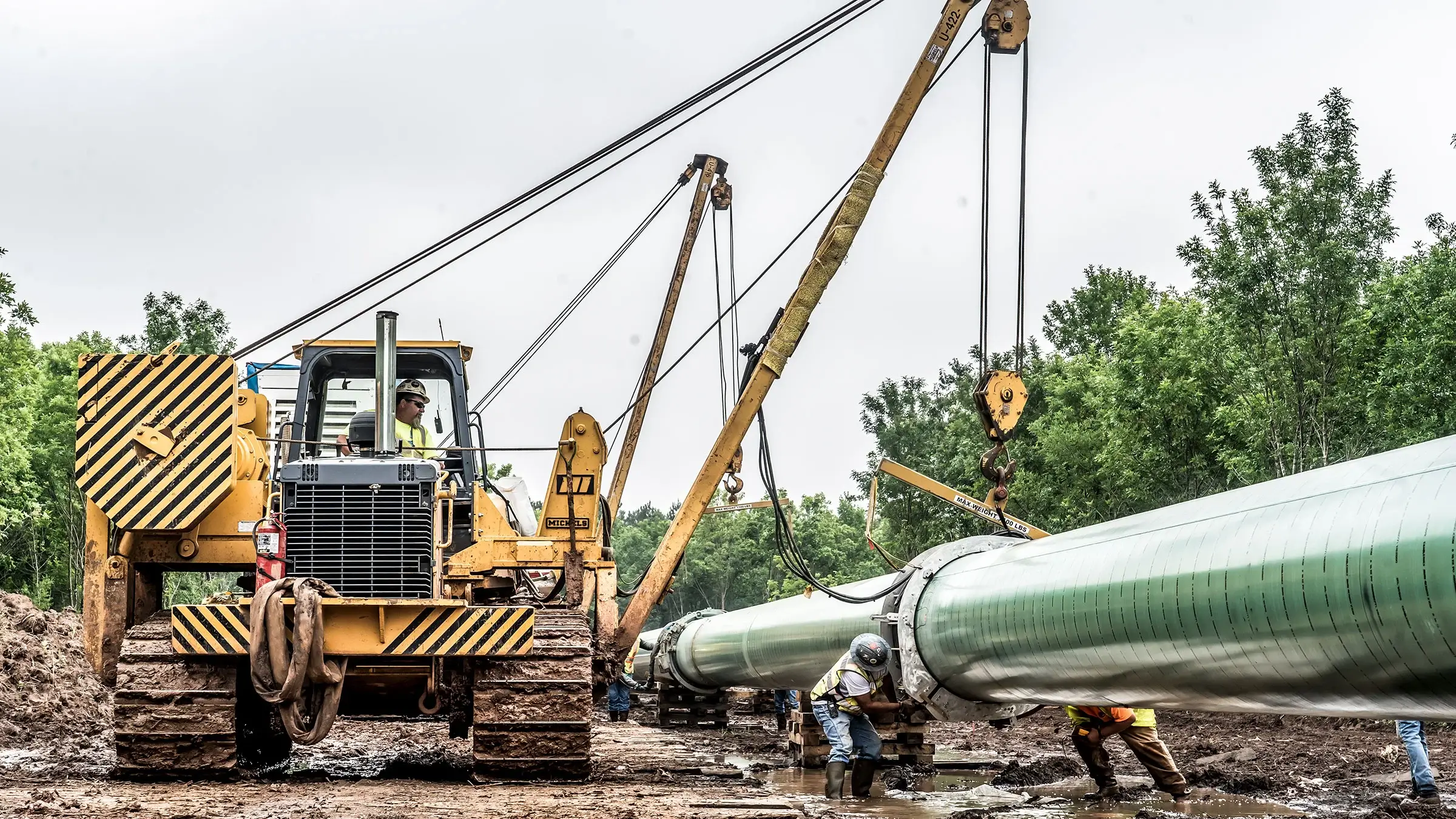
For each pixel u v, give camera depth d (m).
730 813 7.19
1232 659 5.96
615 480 19.58
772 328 12.21
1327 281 22.03
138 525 9.05
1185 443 26.17
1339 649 5.28
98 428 9.11
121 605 9.24
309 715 8.51
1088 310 40.25
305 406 10.46
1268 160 22.61
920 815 8.63
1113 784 9.48
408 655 8.57
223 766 8.58
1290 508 5.77
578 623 9.21
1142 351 26.92
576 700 8.80
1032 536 10.02
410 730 15.27
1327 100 22.56
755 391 12.06
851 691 9.57
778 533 11.54
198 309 44.12
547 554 9.77
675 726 19.08
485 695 8.77
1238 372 23.92
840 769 9.59
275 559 8.70
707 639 16.72
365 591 8.80
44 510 46.22
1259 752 12.70
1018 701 8.81
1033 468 33.06
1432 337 20.23
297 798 7.63
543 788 8.52
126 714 8.54
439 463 9.37
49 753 12.17
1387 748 12.38
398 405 10.55
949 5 11.79
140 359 9.17
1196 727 16.28
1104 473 27.73
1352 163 22.33
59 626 17.94
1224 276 22.72
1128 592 6.64
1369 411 21.75
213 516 9.48
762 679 14.52
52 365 50.88
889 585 10.21
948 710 9.55
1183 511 6.76
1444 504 4.81
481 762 8.74
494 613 8.66
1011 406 10.17
